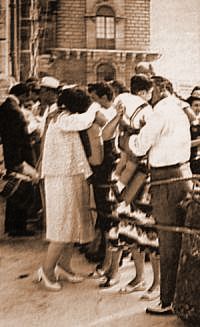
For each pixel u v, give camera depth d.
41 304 4.33
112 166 4.62
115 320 4.13
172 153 4.12
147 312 4.19
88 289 4.55
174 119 4.12
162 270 4.22
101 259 4.80
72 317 4.15
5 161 5.32
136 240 4.50
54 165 4.62
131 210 4.55
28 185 5.24
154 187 4.20
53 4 5.17
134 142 4.22
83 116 4.60
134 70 5.14
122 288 4.53
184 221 4.09
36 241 5.17
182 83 5.06
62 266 4.68
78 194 4.64
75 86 4.95
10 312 4.20
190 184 4.11
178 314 4.04
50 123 4.70
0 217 5.21
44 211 5.15
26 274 4.71
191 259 3.95
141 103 4.54
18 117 5.29
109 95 4.66
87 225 4.68
